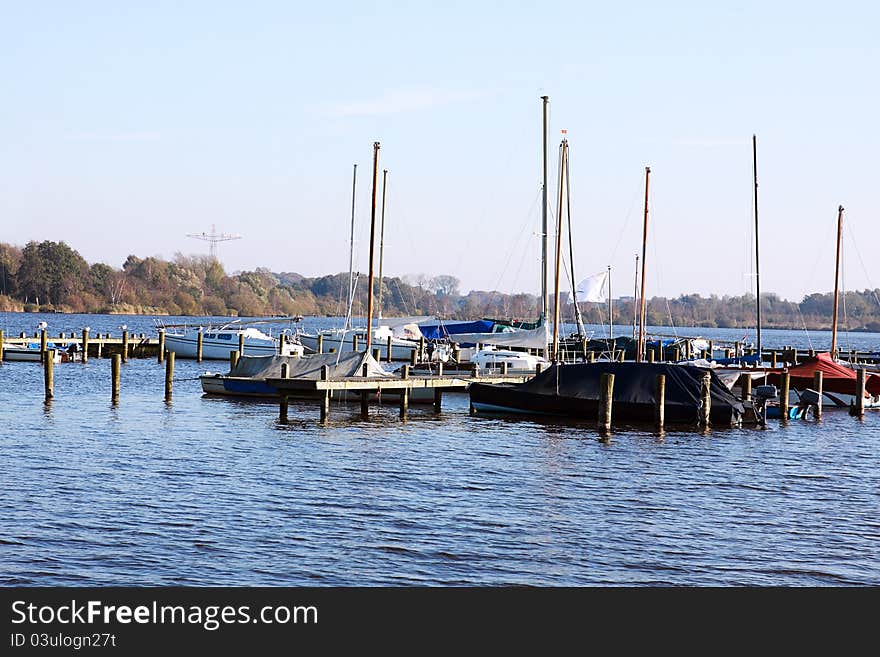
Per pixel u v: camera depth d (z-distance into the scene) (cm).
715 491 3431
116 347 9938
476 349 7644
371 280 5594
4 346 8725
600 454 4100
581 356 8400
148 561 2486
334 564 2502
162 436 4334
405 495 3231
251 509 2988
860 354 9994
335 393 5700
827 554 2677
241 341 8631
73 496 3089
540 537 2767
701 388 4878
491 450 4144
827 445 4538
